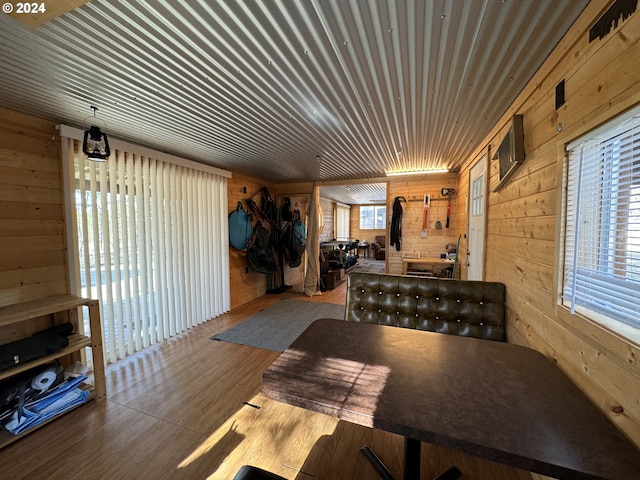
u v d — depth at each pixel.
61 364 2.26
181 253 3.42
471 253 3.33
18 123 2.08
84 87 1.71
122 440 1.68
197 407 2.00
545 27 1.22
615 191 0.95
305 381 1.10
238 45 1.33
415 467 1.26
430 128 2.50
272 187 5.61
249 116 2.20
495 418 0.89
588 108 1.08
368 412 0.91
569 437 0.82
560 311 1.23
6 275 2.01
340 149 3.18
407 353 1.36
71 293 2.35
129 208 2.81
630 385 0.83
